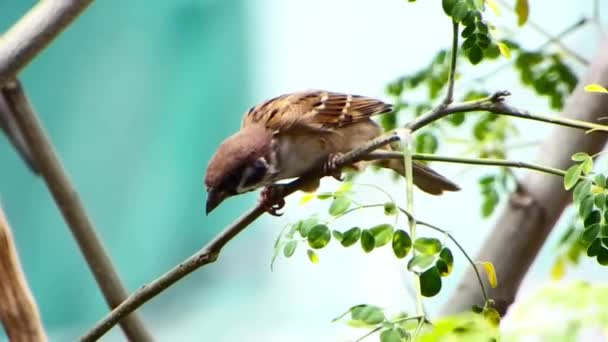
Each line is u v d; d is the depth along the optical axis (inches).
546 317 165.0
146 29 622.8
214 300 675.4
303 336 639.1
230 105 629.3
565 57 337.7
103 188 618.2
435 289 196.9
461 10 230.2
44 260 622.8
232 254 678.5
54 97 620.7
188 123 621.0
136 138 618.8
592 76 314.7
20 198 625.6
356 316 194.1
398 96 349.1
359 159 242.7
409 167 221.9
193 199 615.5
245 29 639.8
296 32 656.4
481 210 324.2
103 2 621.9
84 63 621.9
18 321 306.7
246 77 635.5
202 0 629.6
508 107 230.2
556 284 171.8
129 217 616.4
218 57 629.6
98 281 339.3
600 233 210.4
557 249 308.7
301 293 646.5
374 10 642.2
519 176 341.1
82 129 619.8
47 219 625.0
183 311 680.4
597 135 311.7
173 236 614.9
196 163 618.8
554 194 311.9
